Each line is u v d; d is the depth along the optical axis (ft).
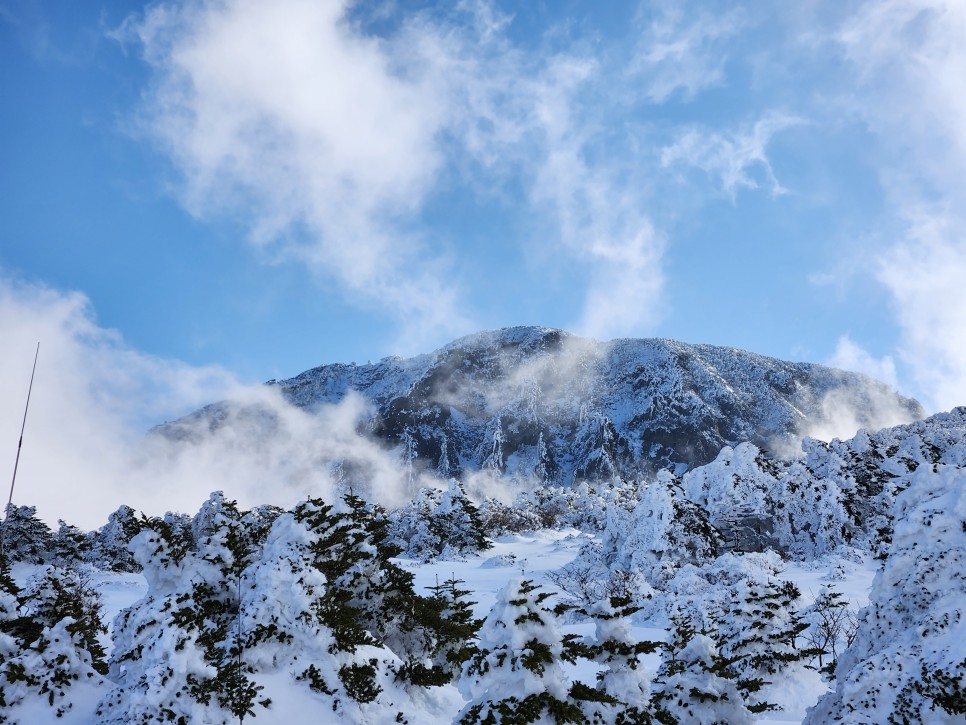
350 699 56.54
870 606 42.04
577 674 73.61
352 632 63.46
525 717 39.22
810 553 177.88
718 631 78.59
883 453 237.04
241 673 52.75
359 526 72.79
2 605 54.60
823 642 88.28
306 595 60.18
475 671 42.32
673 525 169.78
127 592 143.95
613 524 186.91
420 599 74.54
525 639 42.29
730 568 129.08
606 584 149.59
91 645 59.00
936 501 41.52
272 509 141.49
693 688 48.93
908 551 40.75
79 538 200.64
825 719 41.24
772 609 71.97
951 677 32.91
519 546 262.88
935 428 253.44
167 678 45.11
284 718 51.65
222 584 62.34
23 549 191.11
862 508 181.88
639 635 104.47
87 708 47.65
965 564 38.24
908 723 33.86
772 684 67.72
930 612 37.04
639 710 44.86
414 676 63.67
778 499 194.90
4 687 45.98
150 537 59.31
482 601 137.49
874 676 36.06
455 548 236.84
